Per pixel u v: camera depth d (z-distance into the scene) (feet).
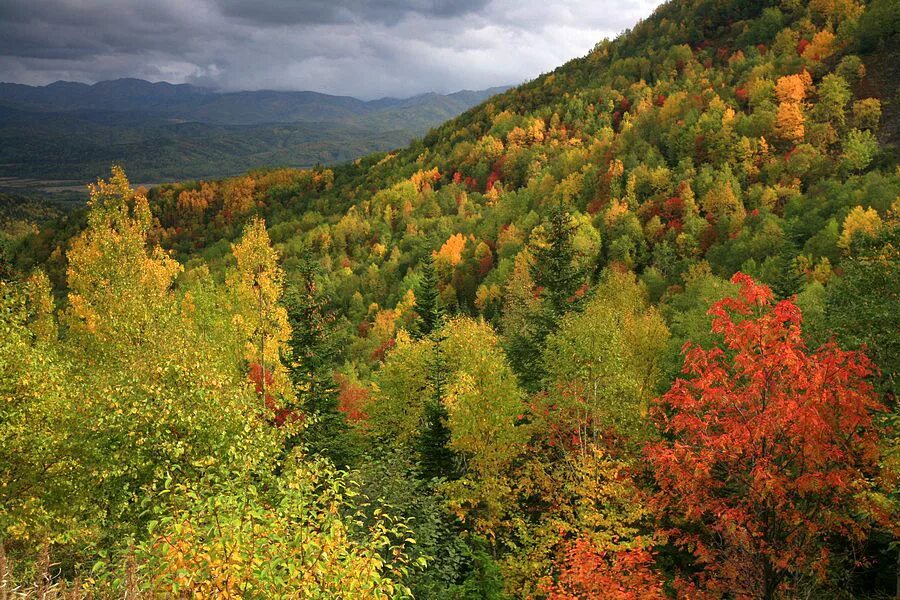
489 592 45.14
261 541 21.91
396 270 458.09
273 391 79.05
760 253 261.65
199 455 37.83
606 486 55.01
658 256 305.32
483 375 68.28
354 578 22.48
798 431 31.63
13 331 43.50
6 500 36.94
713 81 581.94
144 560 23.45
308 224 651.66
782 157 400.88
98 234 86.43
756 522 34.14
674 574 54.39
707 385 35.53
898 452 31.83
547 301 104.27
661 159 444.55
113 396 38.14
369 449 85.25
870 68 482.69
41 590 22.68
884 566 49.14
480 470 66.33
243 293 85.05
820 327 68.90
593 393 63.62
